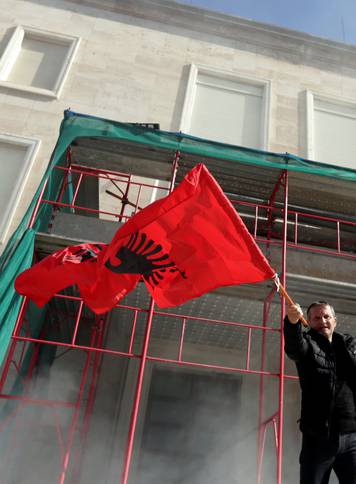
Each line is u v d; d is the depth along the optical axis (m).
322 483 3.28
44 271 5.27
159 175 8.07
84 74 10.81
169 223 4.48
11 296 5.57
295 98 11.61
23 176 9.01
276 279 3.83
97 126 6.96
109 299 4.93
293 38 12.50
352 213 8.38
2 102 10.00
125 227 4.48
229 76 11.64
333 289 6.52
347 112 11.74
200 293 4.36
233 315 7.57
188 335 8.62
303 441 3.41
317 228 8.55
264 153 7.15
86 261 5.29
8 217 8.48
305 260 7.13
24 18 11.55
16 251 5.76
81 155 7.78
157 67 11.35
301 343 3.47
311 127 11.15
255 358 8.95
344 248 9.05
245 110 11.33
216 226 4.31
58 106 10.19
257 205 7.67
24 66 10.95
